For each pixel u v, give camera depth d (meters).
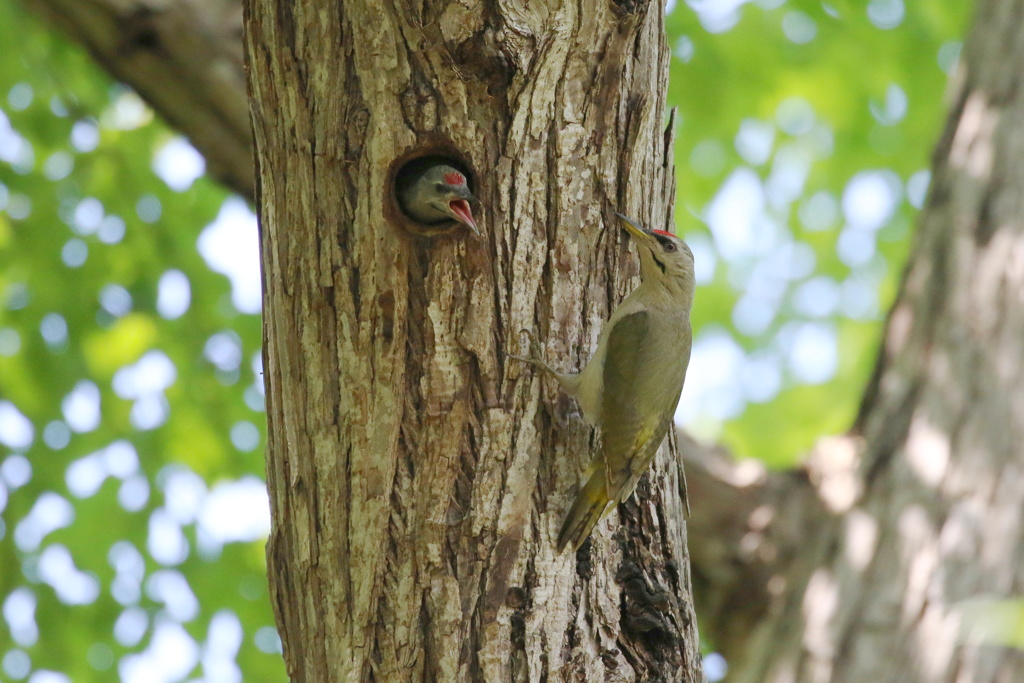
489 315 8.26
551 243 8.47
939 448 11.80
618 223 8.82
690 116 18.61
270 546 8.67
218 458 18.88
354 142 8.21
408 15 8.15
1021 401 11.73
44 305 18.61
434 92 8.24
